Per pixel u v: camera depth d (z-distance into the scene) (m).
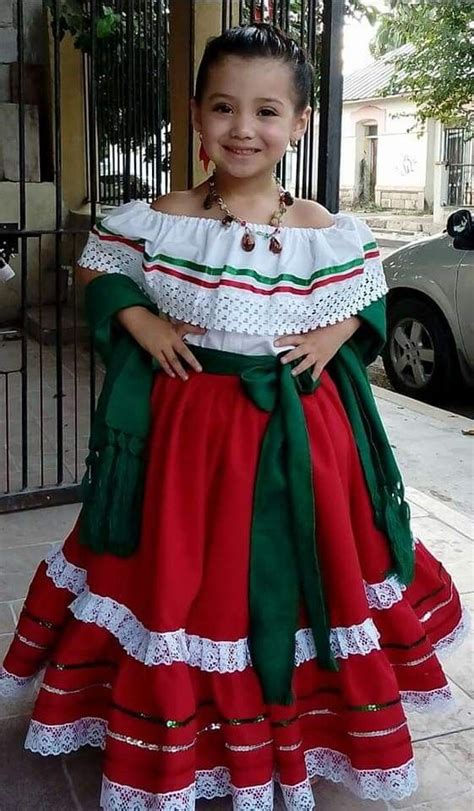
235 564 1.83
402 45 17.80
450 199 23.14
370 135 25.67
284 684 1.85
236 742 1.84
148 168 5.34
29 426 4.86
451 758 2.20
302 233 1.92
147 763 1.83
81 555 2.09
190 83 3.67
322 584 1.89
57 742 2.02
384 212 25.03
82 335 6.93
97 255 1.96
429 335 5.78
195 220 1.90
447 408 5.90
